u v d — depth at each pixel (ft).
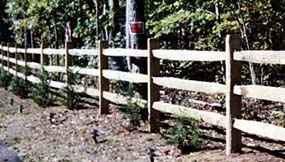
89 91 33.35
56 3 60.13
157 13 44.01
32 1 62.75
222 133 23.73
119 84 32.24
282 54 17.40
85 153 22.39
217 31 35.65
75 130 27.20
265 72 36.88
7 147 24.36
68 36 61.26
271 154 19.69
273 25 35.45
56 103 37.04
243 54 19.08
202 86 21.38
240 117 19.95
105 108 31.01
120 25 50.29
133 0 31.14
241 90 19.26
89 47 56.08
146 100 27.12
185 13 38.37
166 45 45.52
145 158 20.90
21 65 49.03
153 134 24.85
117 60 36.19
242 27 36.17
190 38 43.96
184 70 43.01
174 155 20.90
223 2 35.32
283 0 34.45
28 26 70.38
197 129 21.63
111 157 21.42
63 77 41.83
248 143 21.50
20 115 33.45
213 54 20.58
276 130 17.87
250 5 35.06
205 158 19.83
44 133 27.20
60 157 21.93
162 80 24.25
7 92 46.60
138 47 30.40
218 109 30.68
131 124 26.07
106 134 25.62
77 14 59.11
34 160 21.63
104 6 53.47
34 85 42.37
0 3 98.89
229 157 19.54
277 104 30.60
